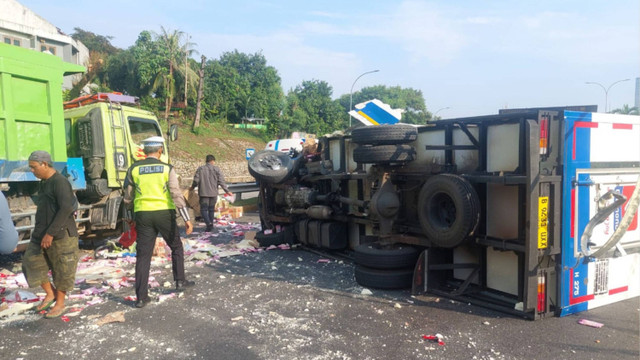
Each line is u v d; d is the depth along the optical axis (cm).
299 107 7175
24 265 490
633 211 439
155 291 582
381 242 609
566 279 466
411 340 412
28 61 645
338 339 418
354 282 614
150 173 529
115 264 729
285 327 449
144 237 525
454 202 502
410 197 627
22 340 426
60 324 466
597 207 481
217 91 5469
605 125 482
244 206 1474
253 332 437
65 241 481
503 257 517
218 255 787
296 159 881
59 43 3053
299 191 821
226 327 452
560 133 454
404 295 552
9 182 655
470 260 561
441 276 573
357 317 475
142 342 418
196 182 1083
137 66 4581
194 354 391
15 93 633
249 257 788
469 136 529
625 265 515
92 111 796
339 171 786
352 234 787
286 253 824
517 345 397
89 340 424
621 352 381
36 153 475
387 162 596
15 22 2822
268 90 6719
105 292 580
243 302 530
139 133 921
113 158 816
